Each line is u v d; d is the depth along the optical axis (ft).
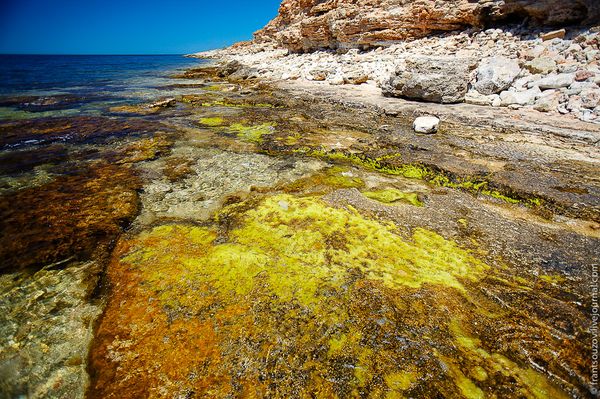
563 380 9.78
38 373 10.27
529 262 14.73
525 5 54.54
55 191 21.52
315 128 34.81
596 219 18.04
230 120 38.96
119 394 9.55
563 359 10.32
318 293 12.85
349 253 15.14
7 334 11.58
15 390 9.84
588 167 23.86
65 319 12.09
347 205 19.08
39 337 11.42
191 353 10.60
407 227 17.10
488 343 10.89
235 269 14.19
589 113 32.71
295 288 13.11
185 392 9.50
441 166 24.50
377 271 14.05
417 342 10.89
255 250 15.39
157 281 13.65
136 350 10.77
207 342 10.94
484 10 61.82
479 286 13.32
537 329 11.34
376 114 39.60
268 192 21.07
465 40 62.44
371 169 25.07
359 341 10.94
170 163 25.96
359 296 12.69
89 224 17.83
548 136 29.53
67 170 24.86
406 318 11.76
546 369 10.07
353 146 29.27
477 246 15.76
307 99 49.42
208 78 95.76
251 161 26.14
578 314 11.94
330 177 23.27
